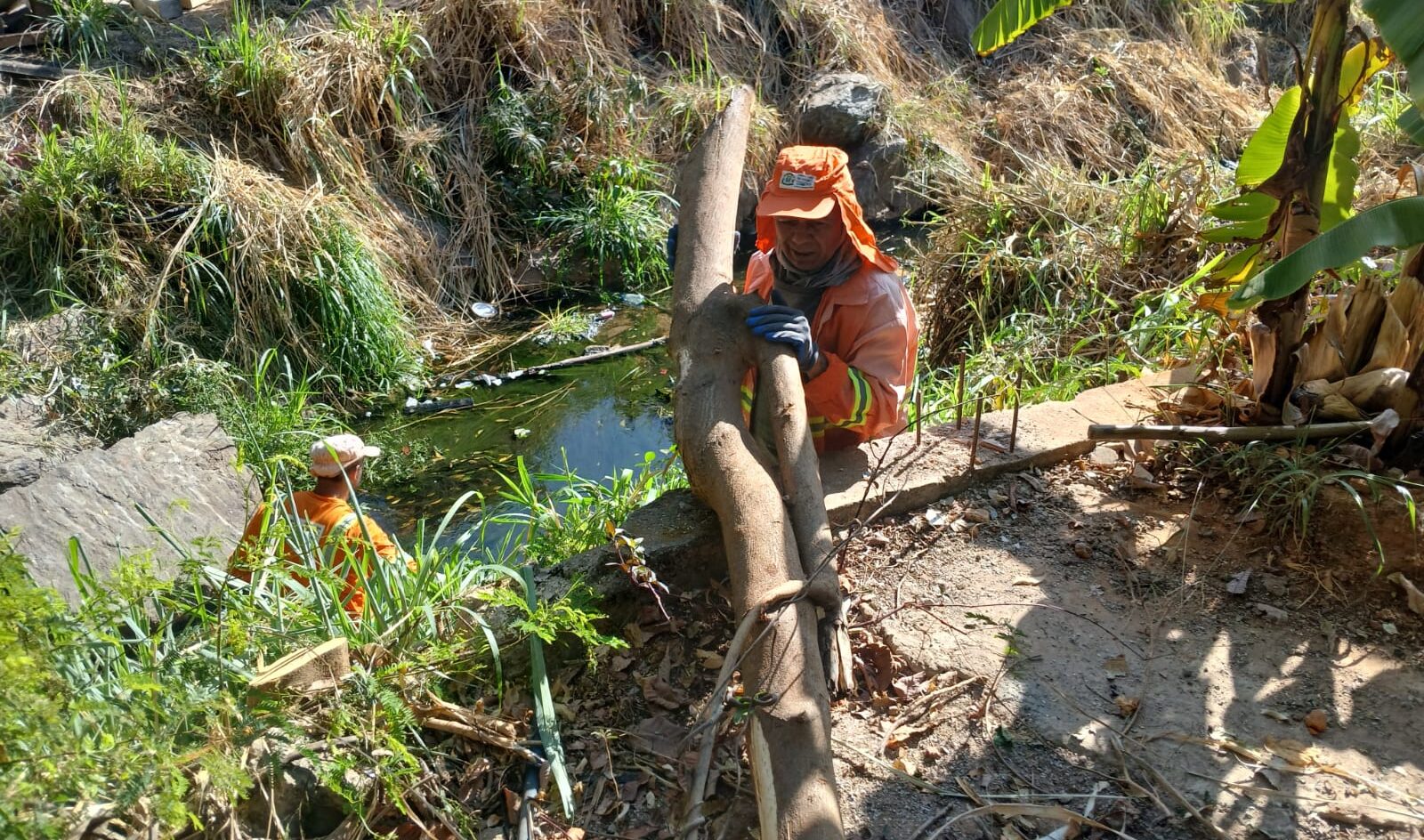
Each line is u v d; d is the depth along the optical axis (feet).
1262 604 10.93
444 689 9.79
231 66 29.50
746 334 11.12
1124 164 37.42
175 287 25.71
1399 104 29.73
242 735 8.33
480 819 8.98
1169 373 14.94
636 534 11.04
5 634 7.04
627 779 9.30
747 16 39.06
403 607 10.23
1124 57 41.04
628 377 26.71
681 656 10.41
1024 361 19.86
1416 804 8.72
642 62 37.01
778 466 10.78
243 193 26.21
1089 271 22.11
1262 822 8.66
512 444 23.71
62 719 7.43
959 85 39.83
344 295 26.30
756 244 12.75
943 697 9.92
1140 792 8.95
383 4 34.09
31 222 25.41
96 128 26.73
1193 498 12.44
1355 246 10.46
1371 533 10.69
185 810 7.41
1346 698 9.79
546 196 32.65
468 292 30.48
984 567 11.48
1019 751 9.40
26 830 6.68
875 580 11.30
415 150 31.50
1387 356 12.12
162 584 8.84
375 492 21.94
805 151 11.28
